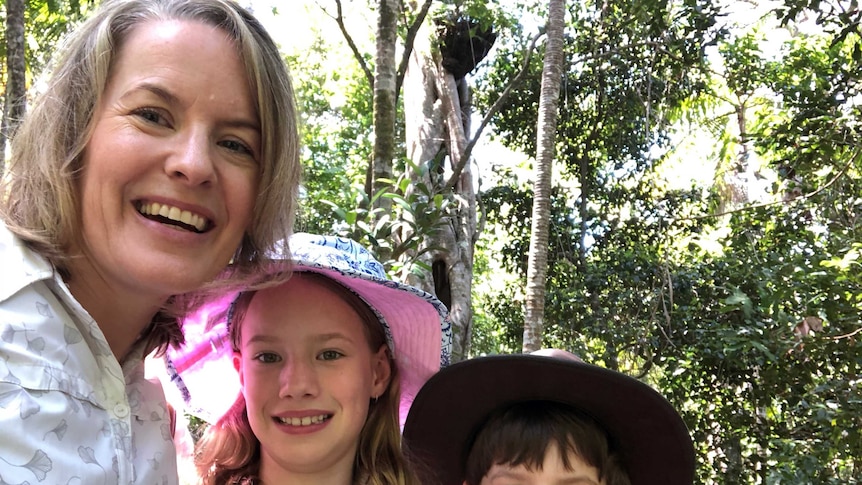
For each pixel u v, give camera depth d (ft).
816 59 10.64
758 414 10.19
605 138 12.68
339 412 2.29
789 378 8.57
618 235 12.84
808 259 7.79
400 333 2.55
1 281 1.53
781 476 7.52
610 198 13.09
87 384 1.65
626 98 11.88
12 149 1.77
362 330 2.39
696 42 9.64
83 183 1.69
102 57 1.69
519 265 13.19
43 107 1.73
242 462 2.44
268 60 1.86
